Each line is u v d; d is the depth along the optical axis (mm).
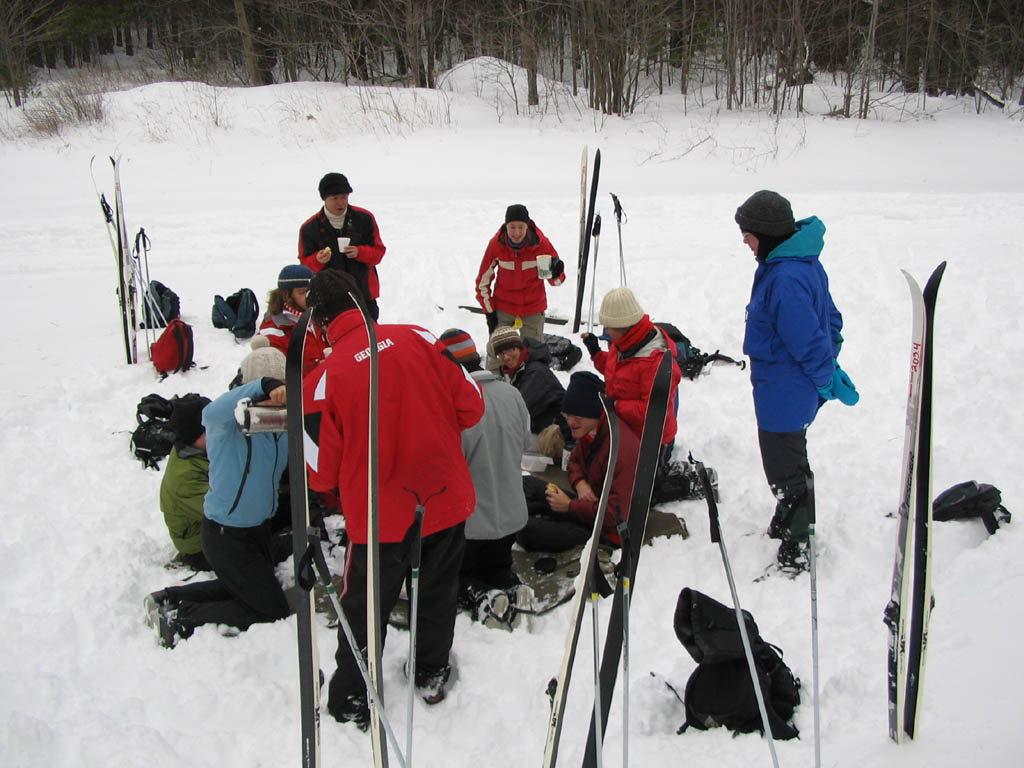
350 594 3031
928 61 21938
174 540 4004
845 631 3422
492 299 6398
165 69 29172
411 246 9867
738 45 20641
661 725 3027
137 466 5078
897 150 16641
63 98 18125
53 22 26234
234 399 3408
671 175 14703
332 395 2801
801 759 2785
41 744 2857
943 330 6645
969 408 5320
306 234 6066
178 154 15570
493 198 12547
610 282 8414
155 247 10227
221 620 3584
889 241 9469
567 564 4047
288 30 25578
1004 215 10867
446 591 3135
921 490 2617
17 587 3912
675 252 9469
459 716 3137
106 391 6156
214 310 7344
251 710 3133
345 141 16391
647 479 2053
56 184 13898
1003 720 2721
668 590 3809
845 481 4645
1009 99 21344
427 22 21906
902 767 2641
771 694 2955
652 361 4070
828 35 21109
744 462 4988
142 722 3068
